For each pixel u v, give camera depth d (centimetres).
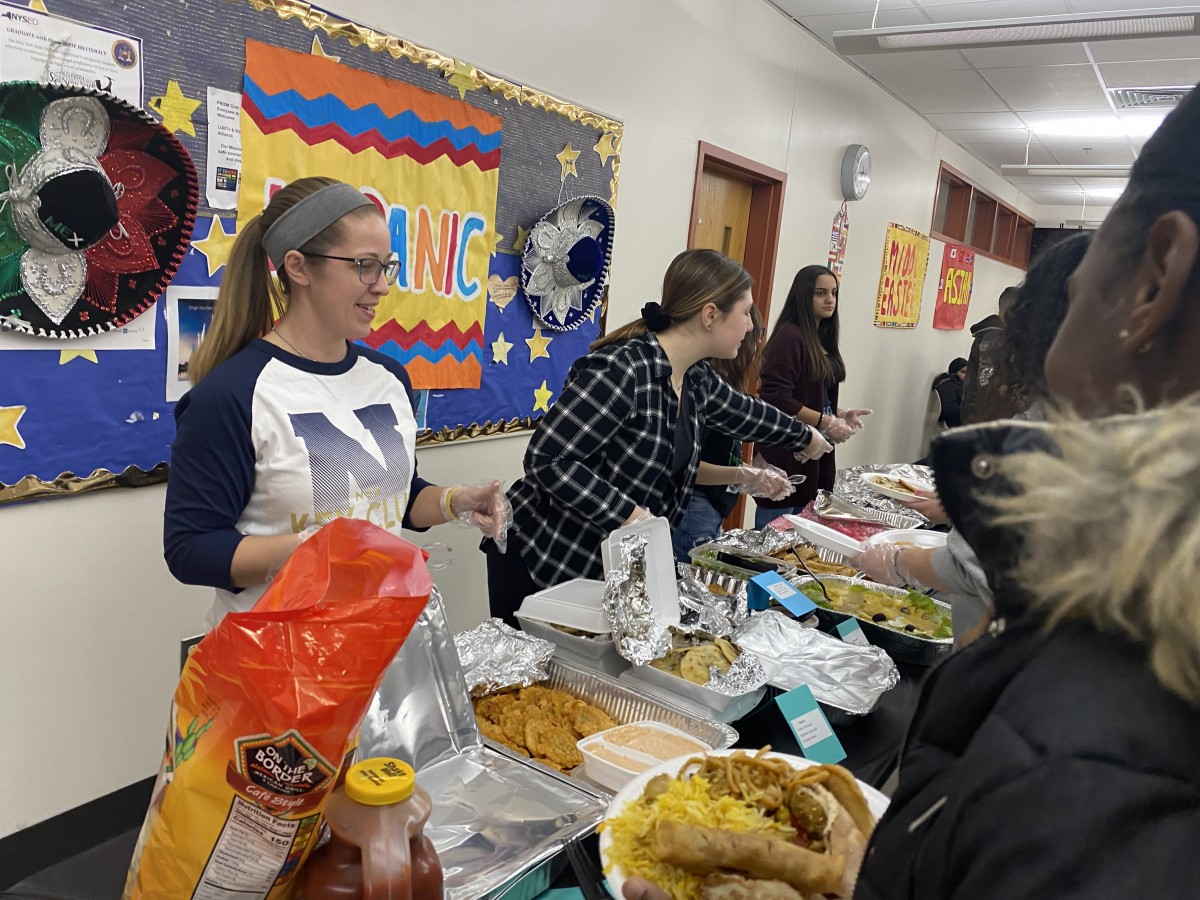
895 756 129
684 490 199
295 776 60
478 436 282
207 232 189
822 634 155
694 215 372
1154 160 41
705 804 88
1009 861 35
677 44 337
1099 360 43
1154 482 35
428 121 237
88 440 175
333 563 70
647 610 139
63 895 85
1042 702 37
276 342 128
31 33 152
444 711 108
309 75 203
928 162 618
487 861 87
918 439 738
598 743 115
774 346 338
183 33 176
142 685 198
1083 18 300
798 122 435
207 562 113
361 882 64
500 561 190
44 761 183
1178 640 34
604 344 186
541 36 273
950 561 124
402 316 242
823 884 76
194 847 62
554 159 285
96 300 170
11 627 171
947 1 376
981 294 820
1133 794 33
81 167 162
